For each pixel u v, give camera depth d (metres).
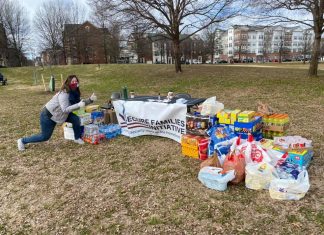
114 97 7.21
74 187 4.31
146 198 3.89
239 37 91.25
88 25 55.97
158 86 15.71
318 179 4.12
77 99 5.97
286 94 11.13
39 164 5.27
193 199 3.79
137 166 4.96
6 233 3.32
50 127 5.81
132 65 27.94
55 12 55.78
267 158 4.06
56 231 3.31
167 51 72.44
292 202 3.59
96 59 59.09
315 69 15.28
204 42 72.06
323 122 7.03
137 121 6.43
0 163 5.39
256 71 19.02
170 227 3.26
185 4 18.56
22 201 3.99
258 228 3.15
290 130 6.47
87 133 6.26
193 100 6.20
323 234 2.99
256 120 4.90
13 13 58.94
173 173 4.59
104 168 4.95
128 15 18.25
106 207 3.72
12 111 10.71
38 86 21.17
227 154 4.32
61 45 57.19
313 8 14.94
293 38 98.44
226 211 3.49
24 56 64.00
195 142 5.07
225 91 12.82
